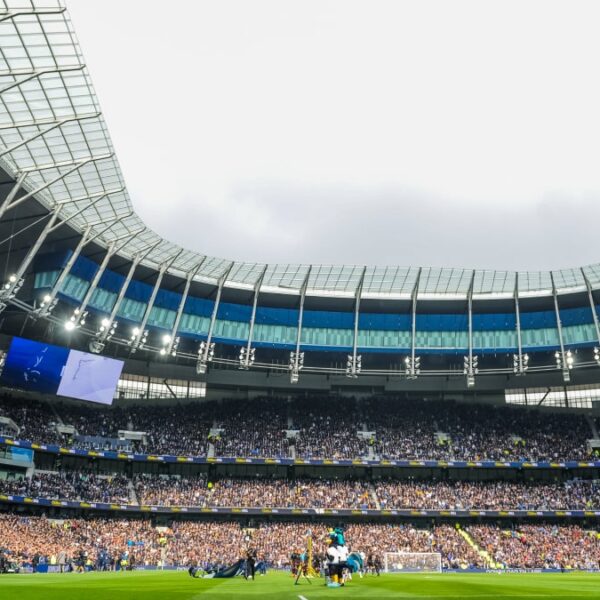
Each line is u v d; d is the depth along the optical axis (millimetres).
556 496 70688
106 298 67250
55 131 50344
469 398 85938
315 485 72188
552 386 83312
